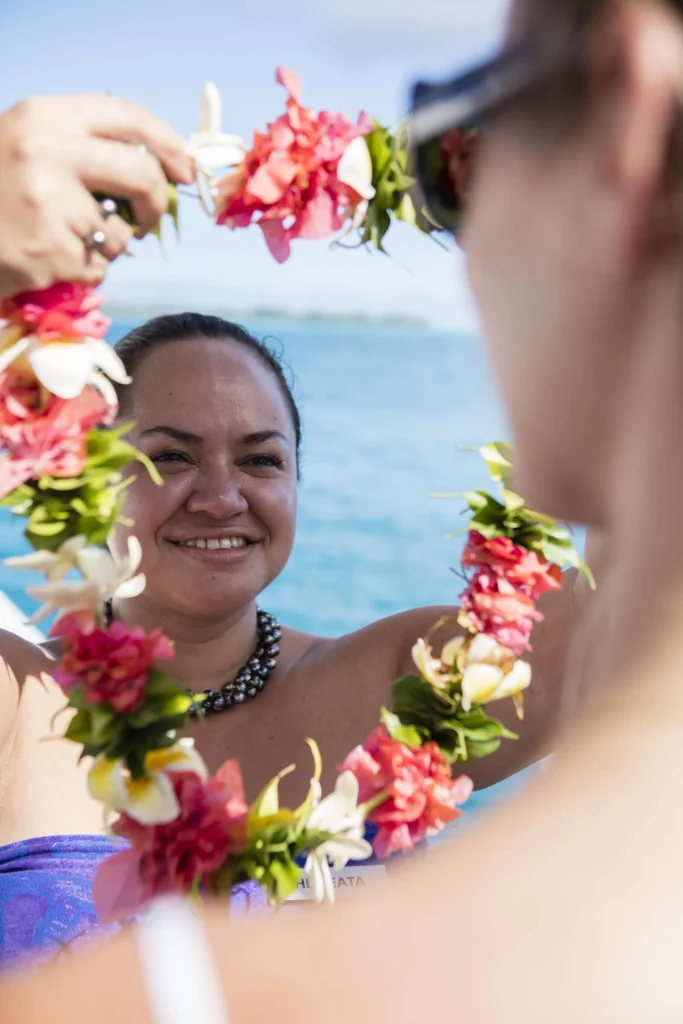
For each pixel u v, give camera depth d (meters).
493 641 1.58
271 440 2.13
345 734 2.16
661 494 0.36
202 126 1.29
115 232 1.10
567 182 0.39
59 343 1.16
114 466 1.26
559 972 0.33
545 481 0.42
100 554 1.29
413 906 0.36
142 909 1.27
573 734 0.38
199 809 1.32
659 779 0.35
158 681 1.30
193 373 2.10
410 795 1.50
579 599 2.03
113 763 1.28
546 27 0.39
